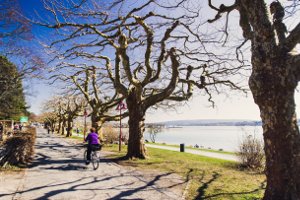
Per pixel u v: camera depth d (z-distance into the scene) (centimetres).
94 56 1778
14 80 3278
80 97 4453
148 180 978
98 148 1243
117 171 1162
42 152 1864
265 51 600
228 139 7019
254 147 1275
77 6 1034
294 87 580
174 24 1324
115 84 1650
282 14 704
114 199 724
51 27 1231
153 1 1115
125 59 1479
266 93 595
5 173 1043
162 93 1538
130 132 1596
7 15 1302
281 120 577
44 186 852
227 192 806
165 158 1608
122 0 1010
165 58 1623
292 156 568
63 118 5647
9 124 4494
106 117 2783
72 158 1556
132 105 1606
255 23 619
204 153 2072
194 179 1002
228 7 812
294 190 562
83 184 896
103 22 1212
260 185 906
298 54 570
